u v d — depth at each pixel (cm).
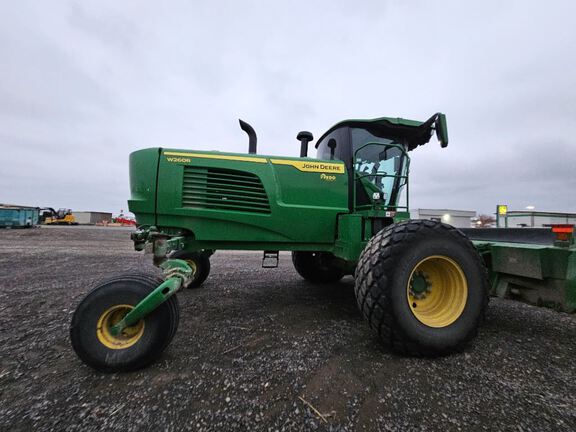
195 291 351
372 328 180
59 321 240
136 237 233
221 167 251
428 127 296
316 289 365
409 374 155
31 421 118
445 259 188
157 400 132
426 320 185
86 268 526
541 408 127
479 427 115
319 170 270
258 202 257
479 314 187
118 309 160
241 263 633
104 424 117
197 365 164
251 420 119
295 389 141
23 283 391
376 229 247
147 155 245
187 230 251
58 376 153
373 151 297
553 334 215
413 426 116
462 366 164
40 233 1572
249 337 206
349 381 148
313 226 264
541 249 191
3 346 191
